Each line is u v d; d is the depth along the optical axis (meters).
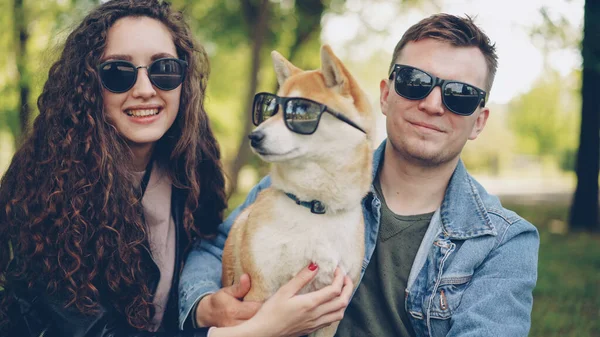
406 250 2.65
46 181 2.48
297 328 2.31
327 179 2.47
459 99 2.52
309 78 2.66
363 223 2.63
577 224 11.11
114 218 2.51
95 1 9.30
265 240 2.45
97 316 2.39
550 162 45.38
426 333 2.53
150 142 2.75
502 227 2.55
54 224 2.43
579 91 11.85
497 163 44.56
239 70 19.33
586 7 9.35
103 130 2.54
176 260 2.81
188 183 2.89
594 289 6.04
